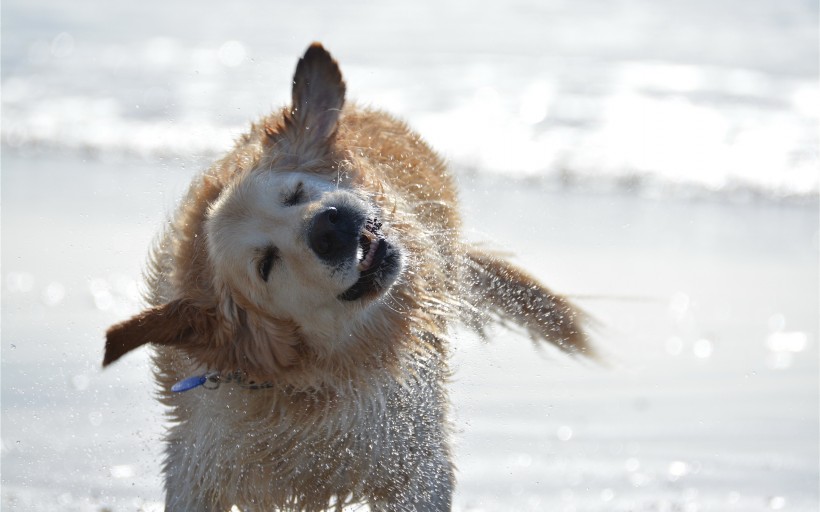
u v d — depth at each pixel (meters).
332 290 5.89
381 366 6.42
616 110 19.70
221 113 18.50
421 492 6.71
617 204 15.09
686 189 15.95
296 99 6.51
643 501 7.51
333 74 6.57
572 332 9.05
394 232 6.35
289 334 6.02
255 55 23.52
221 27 26.31
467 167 16.23
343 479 6.62
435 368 6.93
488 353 9.38
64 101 19.52
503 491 7.68
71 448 7.98
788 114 19.72
